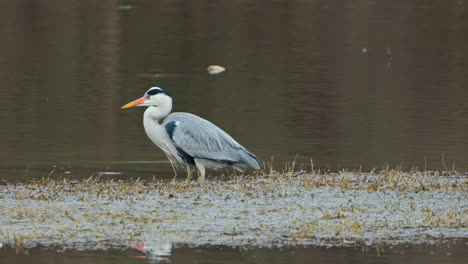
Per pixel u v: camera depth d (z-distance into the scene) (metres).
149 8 36.84
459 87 22.41
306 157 14.42
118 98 20.56
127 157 14.43
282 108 19.42
